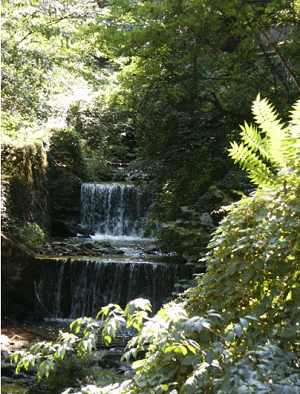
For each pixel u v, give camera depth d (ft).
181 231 30.89
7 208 38.68
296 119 8.35
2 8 37.06
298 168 8.20
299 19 33.71
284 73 34.63
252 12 32.37
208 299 8.71
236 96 34.35
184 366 7.76
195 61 33.01
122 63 37.81
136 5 32.37
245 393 6.14
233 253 8.55
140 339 7.50
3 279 34.63
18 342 29.63
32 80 39.17
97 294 36.58
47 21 38.22
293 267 7.86
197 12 31.50
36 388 19.31
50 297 36.76
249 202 8.71
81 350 8.11
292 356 6.64
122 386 7.79
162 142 36.76
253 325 7.61
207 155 35.68
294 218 7.83
